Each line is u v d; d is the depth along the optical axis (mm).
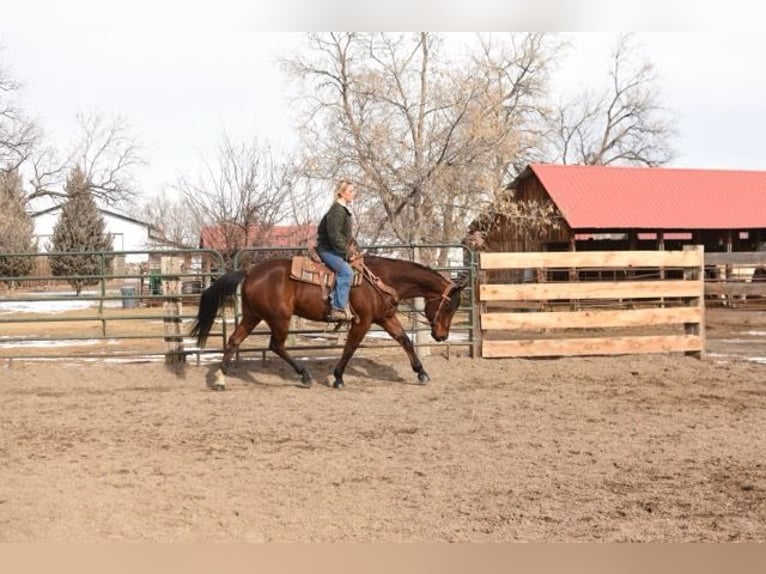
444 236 26016
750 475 6602
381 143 25062
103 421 8836
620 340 13039
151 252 12297
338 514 5680
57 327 19531
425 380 11016
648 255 13188
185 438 8031
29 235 41719
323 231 10406
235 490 6230
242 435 8164
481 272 12898
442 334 11000
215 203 24438
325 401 9914
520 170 35844
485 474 6680
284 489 6266
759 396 10109
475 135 25031
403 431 8312
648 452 7371
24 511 5633
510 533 5320
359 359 12688
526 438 7969
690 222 28984
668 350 13148
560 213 27766
